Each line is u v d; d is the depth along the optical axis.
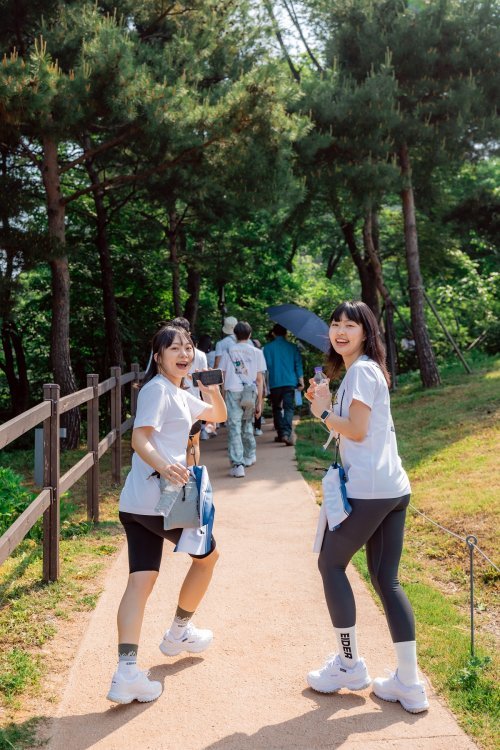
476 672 3.79
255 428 12.10
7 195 11.73
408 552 6.04
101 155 14.77
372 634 4.34
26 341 22.89
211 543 3.86
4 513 6.27
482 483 7.38
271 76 10.59
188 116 10.43
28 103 9.03
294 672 3.91
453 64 15.06
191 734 3.34
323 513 3.62
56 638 4.32
